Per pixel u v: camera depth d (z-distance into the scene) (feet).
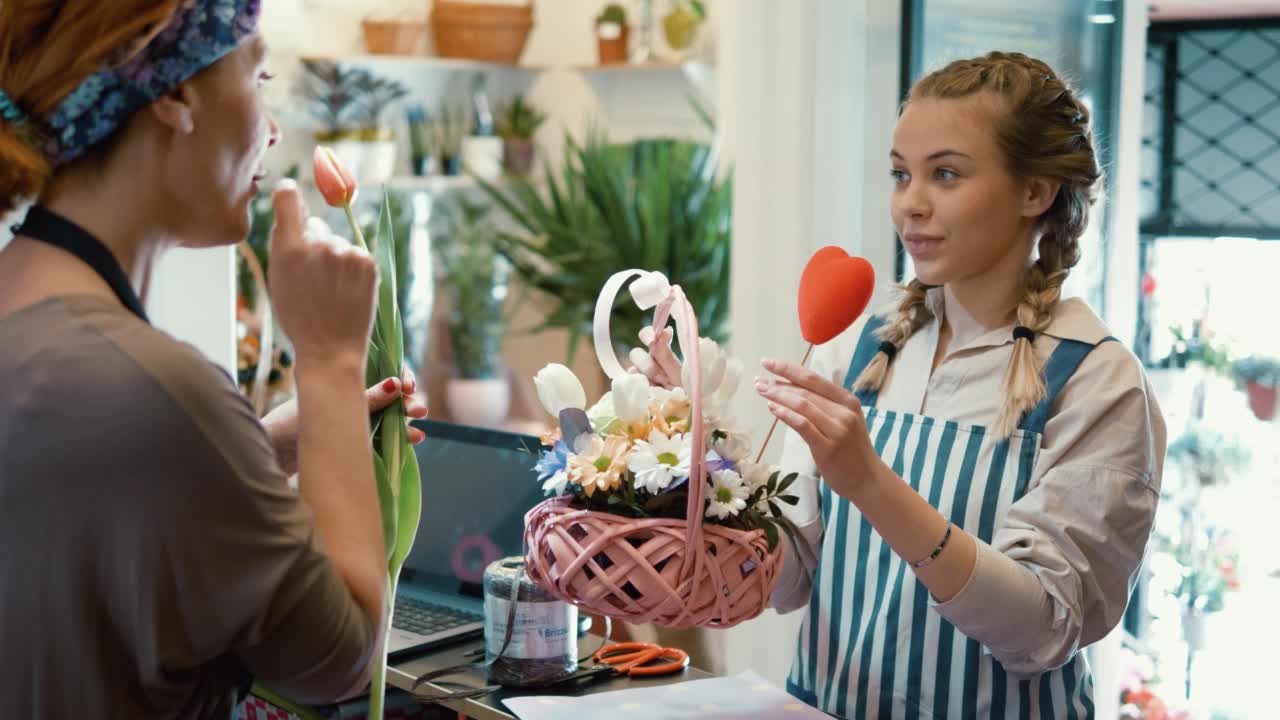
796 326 8.71
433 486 5.95
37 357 2.67
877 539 4.97
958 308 5.03
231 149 2.95
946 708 4.77
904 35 8.46
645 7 15.72
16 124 2.77
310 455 3.01
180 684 2.81
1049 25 9.16
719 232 14.38
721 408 3.93
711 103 15.69
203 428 2.67
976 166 4.60
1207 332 11.77
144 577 2.65
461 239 16.19
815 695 5.18
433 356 16.21
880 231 8.92
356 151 14.62
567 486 3.84
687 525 3.54
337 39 15.24
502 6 15.64
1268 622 11.40
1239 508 11.53
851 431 4.05
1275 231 11.55
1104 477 4.49
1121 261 9.44
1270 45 11.44
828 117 8.66
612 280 4.17
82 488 2.61
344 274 3.04
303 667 2.86
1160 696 11.25
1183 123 11.99
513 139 16.33
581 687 4.53
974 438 4.81
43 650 2.72
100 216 2.89
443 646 4.95
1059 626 4.37
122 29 2.70
